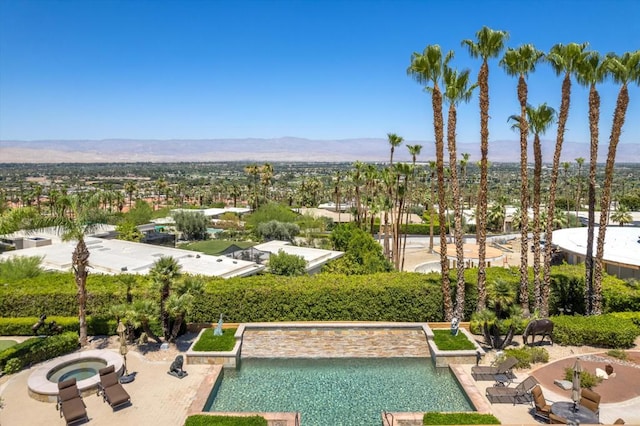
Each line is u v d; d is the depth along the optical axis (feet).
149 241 162.71
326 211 277.23
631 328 65.26
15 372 58.34
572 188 372.99
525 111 71.26
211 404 51.72
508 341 64.23
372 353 66.08
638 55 67.26
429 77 71.92
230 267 98.68
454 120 71.77
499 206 239.50
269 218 214.69
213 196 465.47
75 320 71.36
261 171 357.82
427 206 297.94
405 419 45.16
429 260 158.20
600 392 51.65
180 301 64.69
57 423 46.32
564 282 79.61
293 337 66.95
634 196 269.85
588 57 69.26
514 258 158.71
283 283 75.92
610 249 108.99
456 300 73.72
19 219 64.80
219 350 61.82
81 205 67.36
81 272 66.85
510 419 45.78
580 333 65.62
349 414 49.32
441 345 63.16
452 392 54.60
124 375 56.85
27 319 71.77
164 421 46.55
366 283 75.51
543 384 54.03
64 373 58.18
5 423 46.21
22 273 88.89
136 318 65.05
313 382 57.62
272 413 46.26
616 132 70.69
